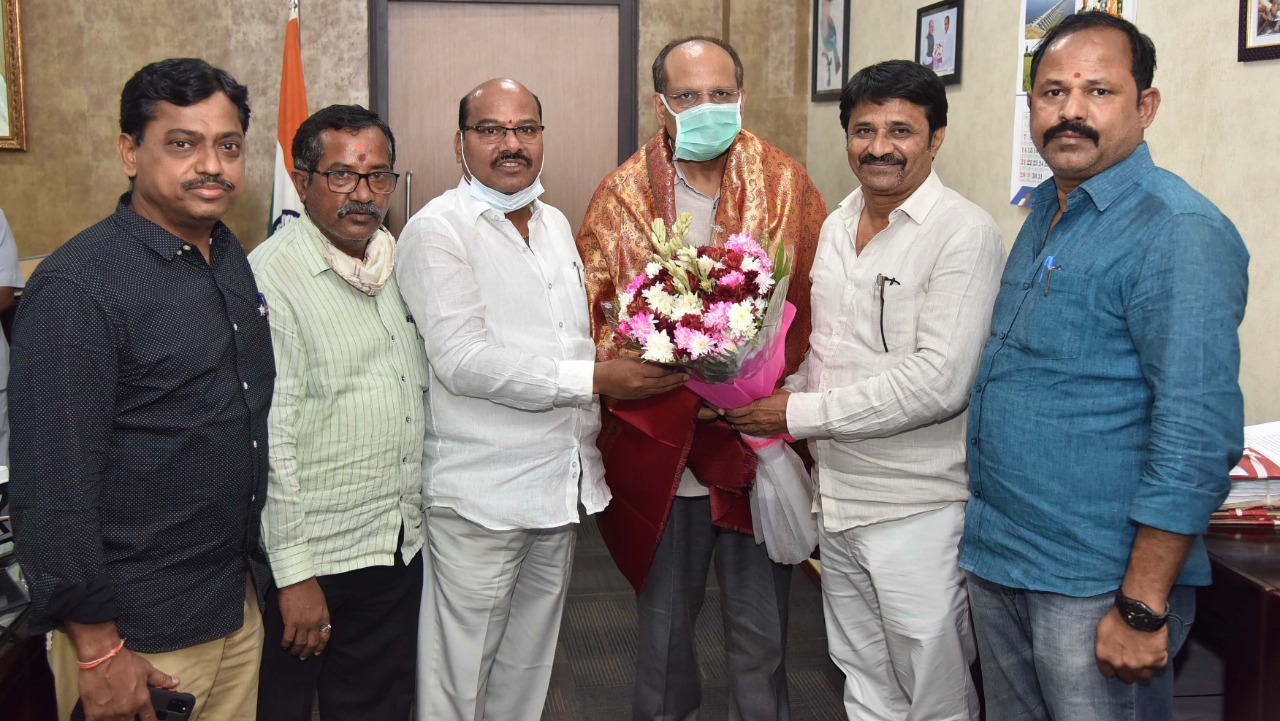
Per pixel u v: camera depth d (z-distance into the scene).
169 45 4.59
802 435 1.99
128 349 1.44
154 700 1.49
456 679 2.16
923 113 1.86
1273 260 2.09
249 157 4.70
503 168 2.01
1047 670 1.65
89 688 1.42
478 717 2.25
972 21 3.32
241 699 1.74
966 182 3.41
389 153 1.89
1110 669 1.53
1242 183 2.17
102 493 1.46
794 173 2.28
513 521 2.05
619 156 5.26
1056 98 1.56
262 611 1.78
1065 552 1.59
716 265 1.89
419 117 5.11
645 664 2.36
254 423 1.62
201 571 1.56
